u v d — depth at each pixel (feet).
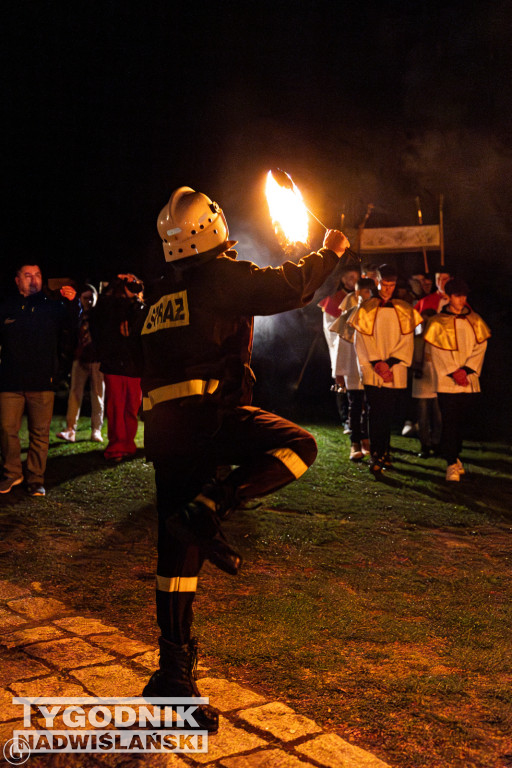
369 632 12.84
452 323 24.43
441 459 28.07
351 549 17.75
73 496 21.70
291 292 9.09
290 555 17.17
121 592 14.69
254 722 9.50
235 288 9.09
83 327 25.76
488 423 36.06
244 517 19.98
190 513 8.29
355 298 26.76
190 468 9.25
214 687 10.41
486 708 10.27
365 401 28.12
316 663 11.52
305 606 13.97
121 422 25.86
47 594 14.47
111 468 24.90
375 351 24.81
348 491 23.15
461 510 21.38
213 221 9.32
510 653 12.12
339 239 9.57
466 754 9.13
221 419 9.20
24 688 10.36
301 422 35.29
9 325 21.24
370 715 10.00
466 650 12.19
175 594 9.65
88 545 17.65
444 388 24.53
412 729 9.66
